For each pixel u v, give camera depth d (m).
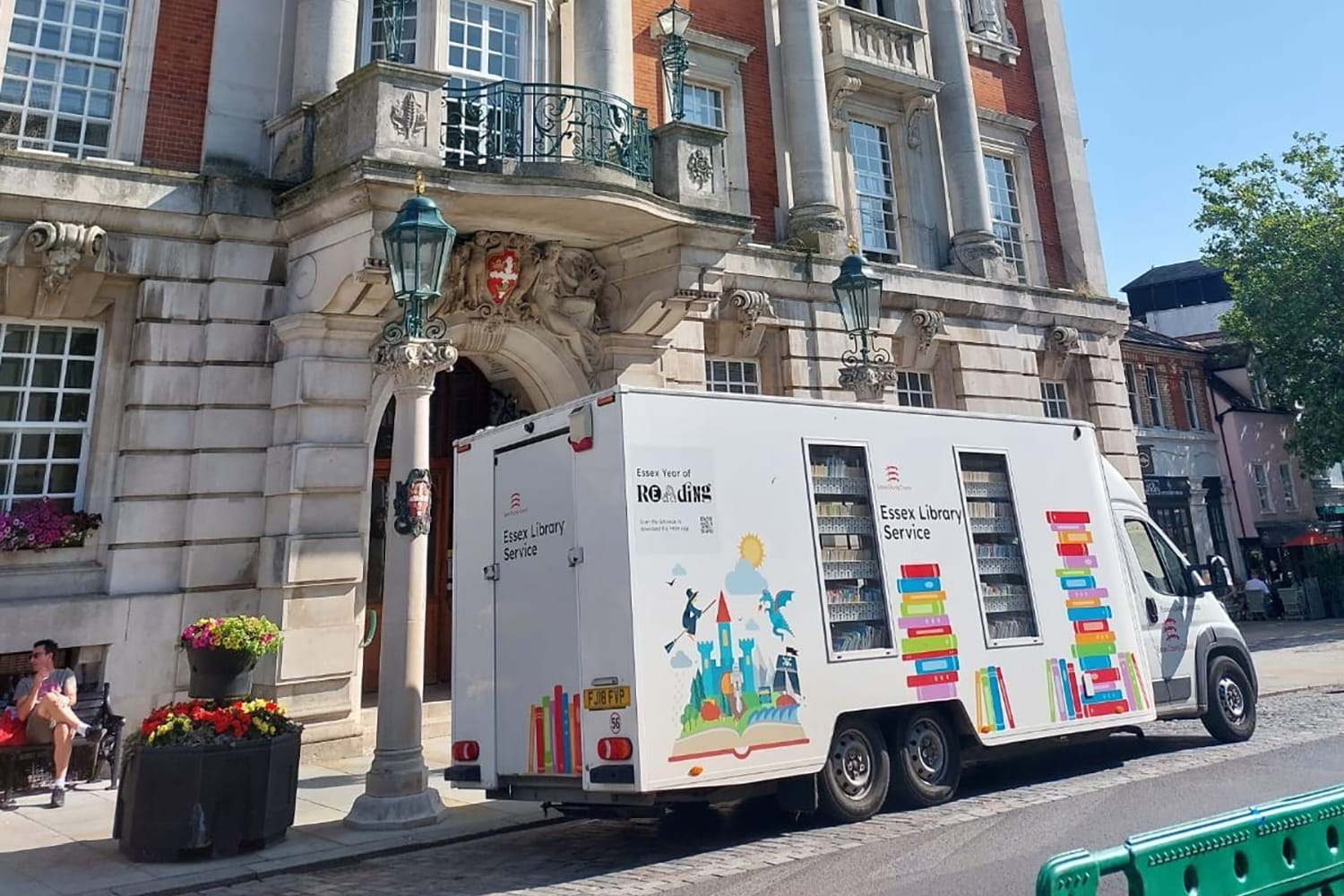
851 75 16.20
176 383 9.80
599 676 5.84
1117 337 18.98
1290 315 25.41
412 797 6.92
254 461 9.98
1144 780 7.60
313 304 9.91
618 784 5.60
